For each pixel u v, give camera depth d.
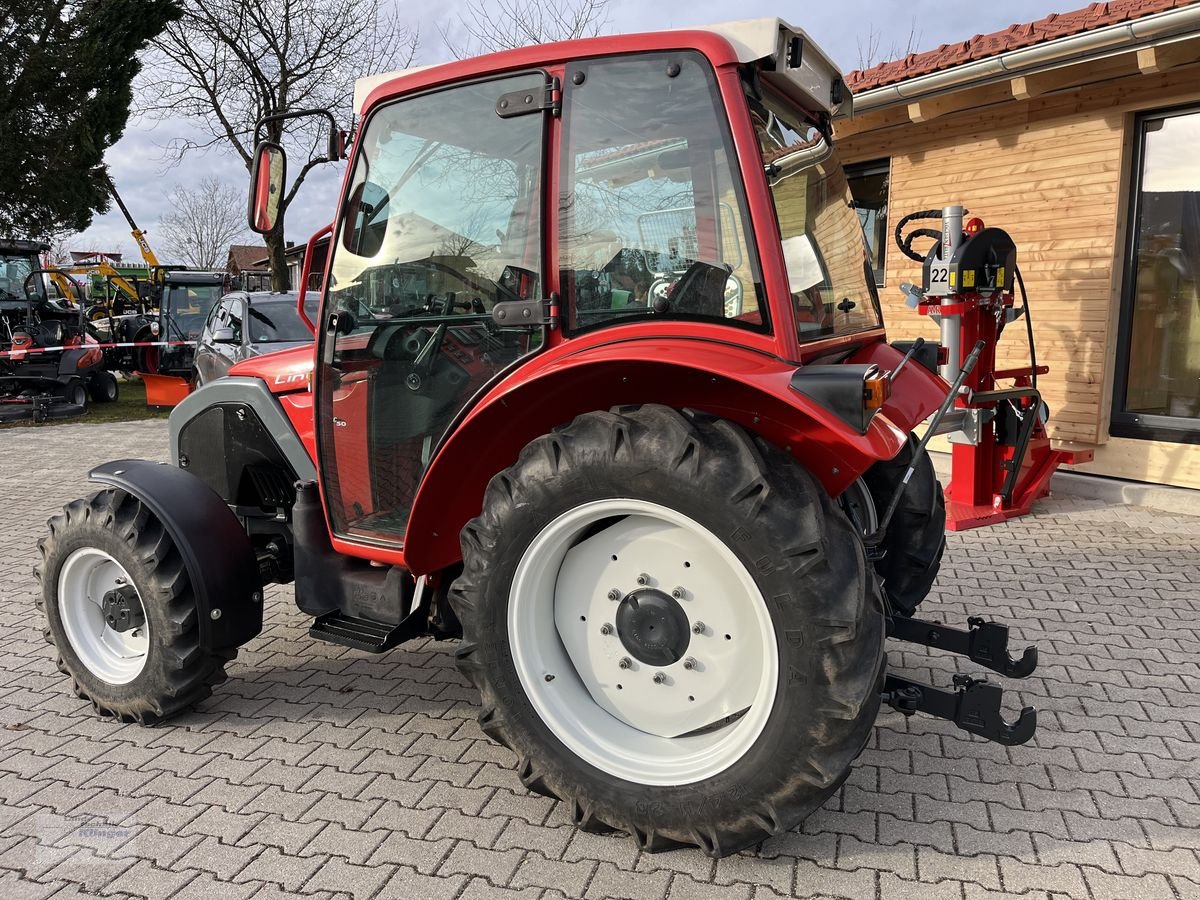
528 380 2.26
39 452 9.89
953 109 6.34
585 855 2.34
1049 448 5.94
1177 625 3.90
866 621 2.04
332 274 2.92
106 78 17.77
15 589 4.90
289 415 3.44
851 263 3.10
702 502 2.06
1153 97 5.62
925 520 3.19
